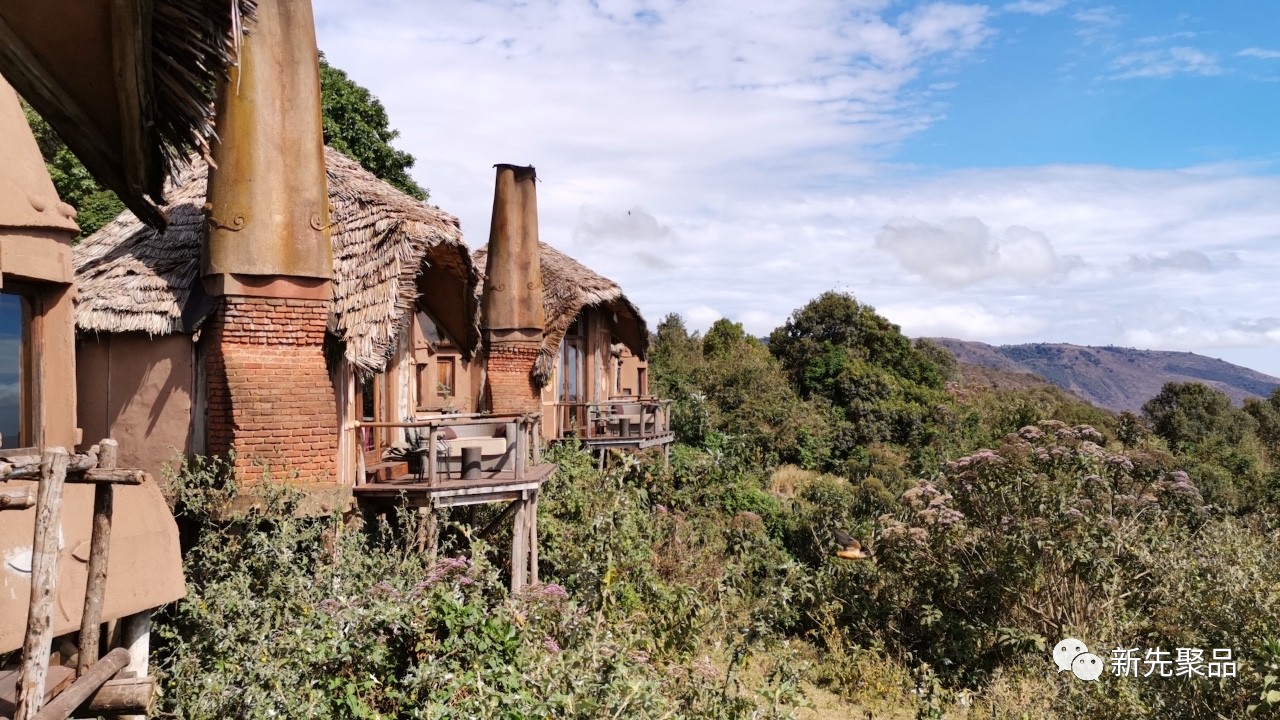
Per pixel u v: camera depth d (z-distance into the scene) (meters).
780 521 19.86
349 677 7.65
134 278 9.56
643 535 15.21
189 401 9.31
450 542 10.78
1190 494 13.78
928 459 31.11
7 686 4.12
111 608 5.08
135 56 4.64
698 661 9.03
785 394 35.38
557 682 7.30
